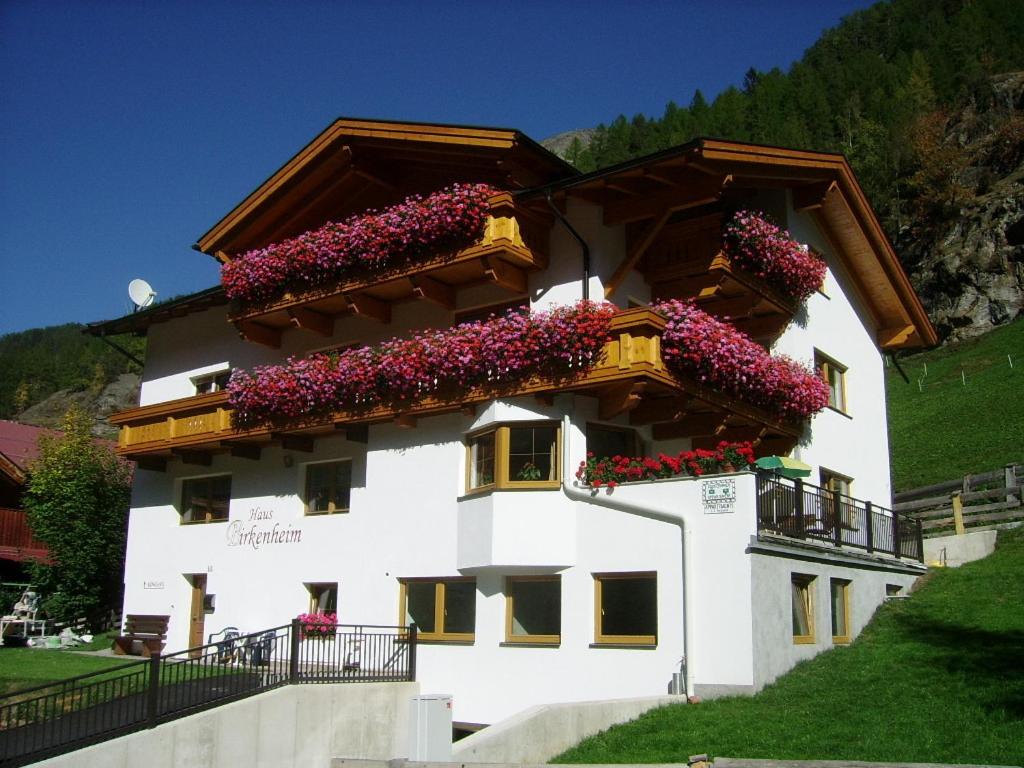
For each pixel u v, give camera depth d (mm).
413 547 20219
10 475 33969
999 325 65688
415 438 20656
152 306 27219
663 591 16469
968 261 69125
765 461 17234
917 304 26688
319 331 23172
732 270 19578
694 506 16344
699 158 17938
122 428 26141
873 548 20078
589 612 17375
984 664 15039
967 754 11211
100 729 13219
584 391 18344
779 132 103812
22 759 12203
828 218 23531
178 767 13547
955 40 108312
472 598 19266
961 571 22016
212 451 24812
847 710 13625
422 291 20531
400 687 16703
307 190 23250
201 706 14062
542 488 18234
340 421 21188
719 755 12109
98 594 30500
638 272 20266
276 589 22750
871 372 26359
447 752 12516
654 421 18859
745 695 15172
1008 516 25703
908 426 46406
